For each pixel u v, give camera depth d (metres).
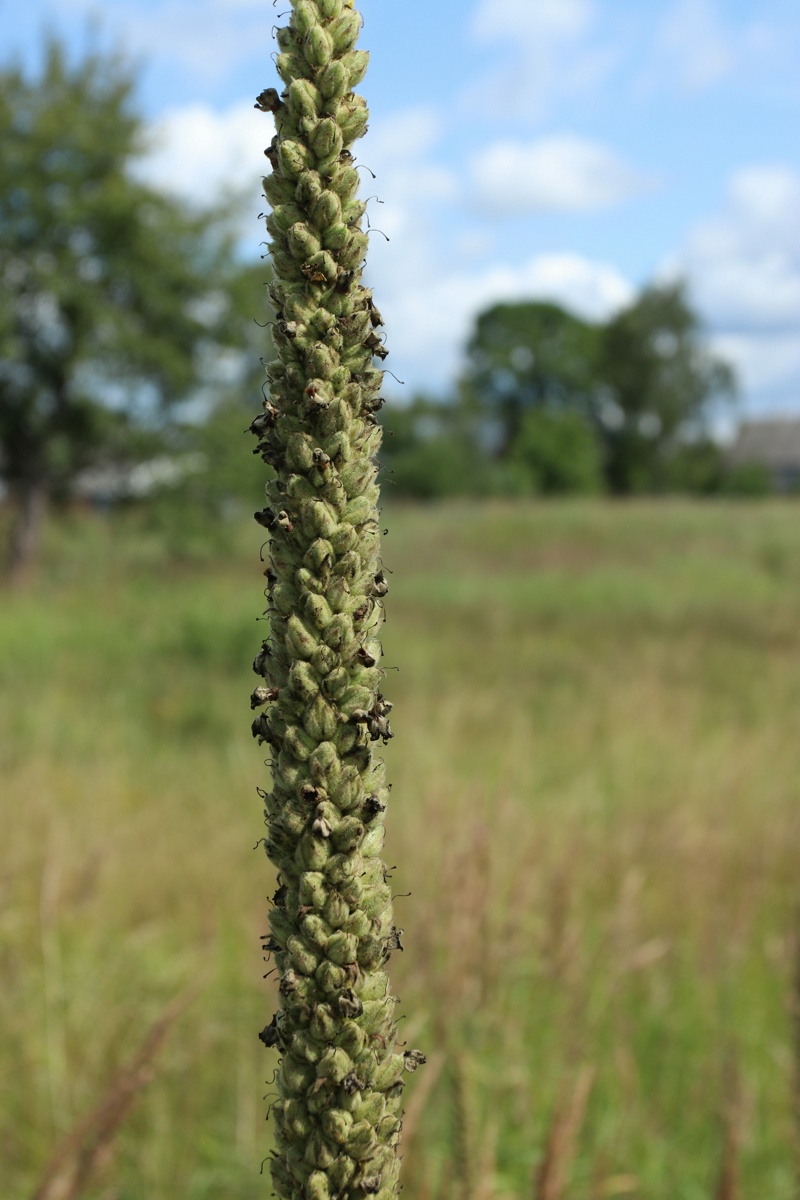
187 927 5.56
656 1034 4.65
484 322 80.38
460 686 12.77
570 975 4.52
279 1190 1.27
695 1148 4.09
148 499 26.83
